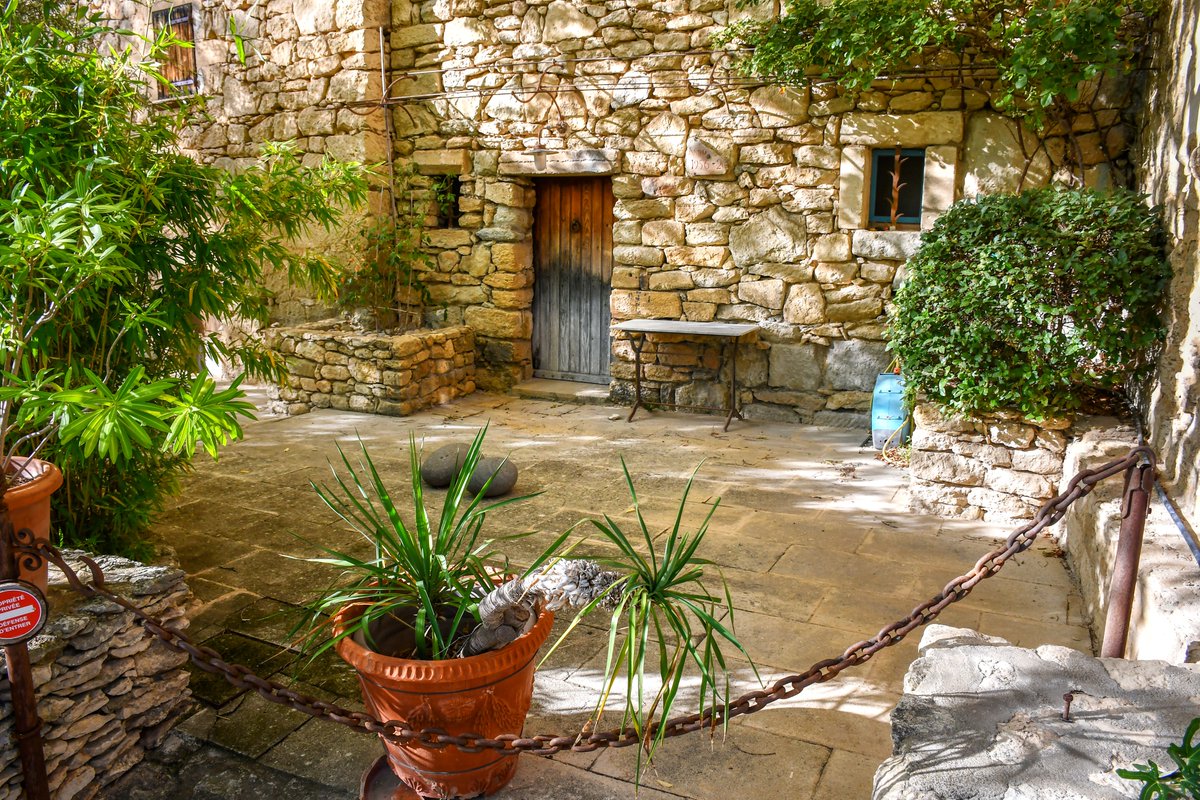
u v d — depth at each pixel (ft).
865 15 16.87
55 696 7.41
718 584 12.03
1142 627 8.57
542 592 6.75
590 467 17.49
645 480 16.63
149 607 8.30
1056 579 12.21
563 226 23.90
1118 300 12.80
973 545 13.38
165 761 8.29
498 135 23.12
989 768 5.40
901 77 18.22
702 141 20.70
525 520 14.52
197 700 9.25
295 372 23.32
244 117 26.04
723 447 18.94
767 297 20.72
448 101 23.57
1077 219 13.01
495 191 23.45
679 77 20.67
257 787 7.91
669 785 7.82
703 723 6.49
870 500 15.46
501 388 24.56
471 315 24.52
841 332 20.11
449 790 7.38
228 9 25.61
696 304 21.59
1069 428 13.70
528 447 19.02
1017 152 17.67
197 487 16.19
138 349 10.46
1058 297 13.24
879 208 19.85
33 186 8.95
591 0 21.31
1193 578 8.22
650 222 21.75
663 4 20.56
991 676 6.51
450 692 6.81
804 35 18.35
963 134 18.08
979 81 17.69
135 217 9.66
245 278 11.68
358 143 24.06
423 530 7.59
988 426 14.15
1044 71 14.94
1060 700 6.18
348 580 12.04
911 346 14.25
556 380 24.80
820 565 12.66
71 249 7.63
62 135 9.20
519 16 22.29
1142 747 5.58
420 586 7.22
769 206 20.38
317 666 9.93
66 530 10.75
